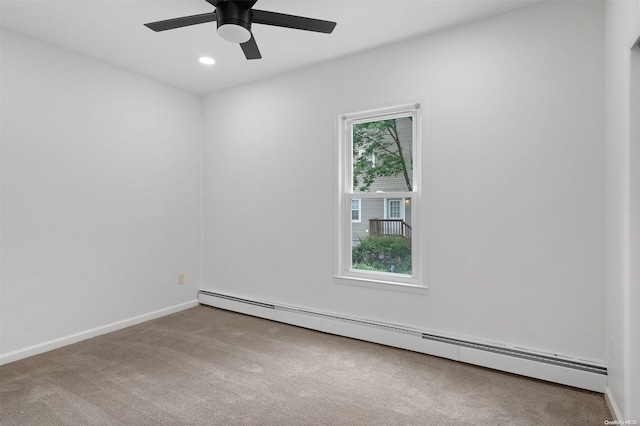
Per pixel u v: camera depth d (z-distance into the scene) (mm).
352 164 3172
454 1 2268
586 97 2152
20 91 2641
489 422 1824
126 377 2328
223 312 3803
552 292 2264
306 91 3328
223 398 2066
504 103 2406
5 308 2566
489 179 2463
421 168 2719
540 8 2283
